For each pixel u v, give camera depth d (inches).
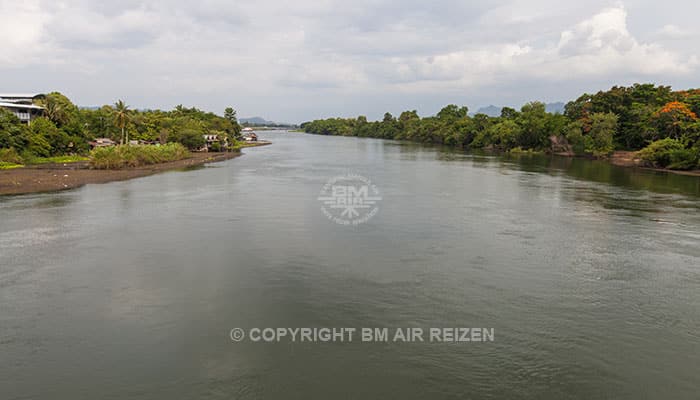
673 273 979.9
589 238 1249.4
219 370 602.5
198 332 700.0
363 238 1224.8
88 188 2107.5
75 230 1282.0
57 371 599.8
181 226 1338.6
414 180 2504.9
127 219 1427.2
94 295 831.7
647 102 4665.4
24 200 1760.6
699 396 557.9
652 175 2866.6
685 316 773.9
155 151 3543.3
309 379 585.3
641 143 4242.1
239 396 551.5
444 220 1453.0
